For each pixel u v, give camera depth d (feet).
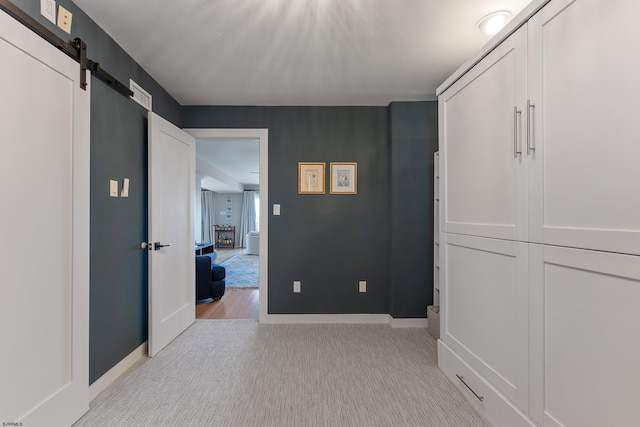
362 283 10.71
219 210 40.78
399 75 8.34
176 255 9.11
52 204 4.77
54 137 4.80
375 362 7.61
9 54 4.06
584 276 3.67
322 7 5.55
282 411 5.67
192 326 10.14
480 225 5.60
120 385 6.49
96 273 6.09
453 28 6.18
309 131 10.71
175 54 7.22
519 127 4.63
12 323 4.13
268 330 9.83
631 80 3.18
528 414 4.47
